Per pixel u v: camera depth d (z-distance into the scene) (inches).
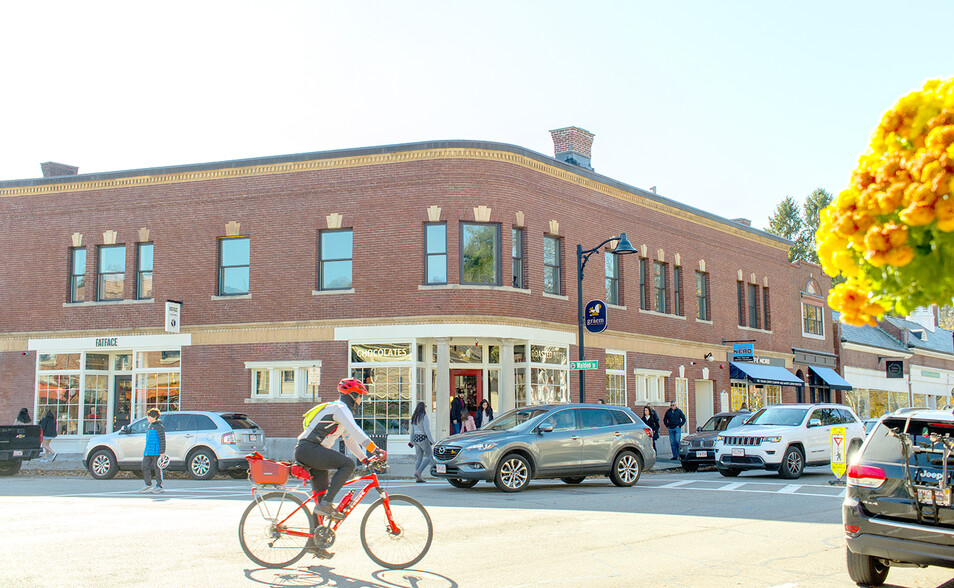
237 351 1004.6
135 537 422.6
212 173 1027.9
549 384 1018.1
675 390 1246.9
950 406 335.6
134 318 1045.8
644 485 730.2
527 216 1000.2
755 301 1472.7
